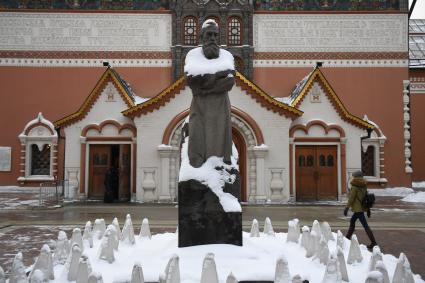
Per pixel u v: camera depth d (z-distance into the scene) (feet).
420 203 95.30
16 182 115.55
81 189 96.99
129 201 95.61
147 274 27.94
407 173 117.19
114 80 98.58
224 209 33.22
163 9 119.44
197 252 31.30
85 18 118.62
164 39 118.83
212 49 34.60
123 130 98.48
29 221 64.34
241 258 31.04
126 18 119.03
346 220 66.74
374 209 83.61
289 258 34.19
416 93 149.07
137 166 93.30
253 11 119.14
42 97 117.39
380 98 118.62
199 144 34.50
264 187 92.68
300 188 97.71
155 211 77.05
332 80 118.93
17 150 116.37
